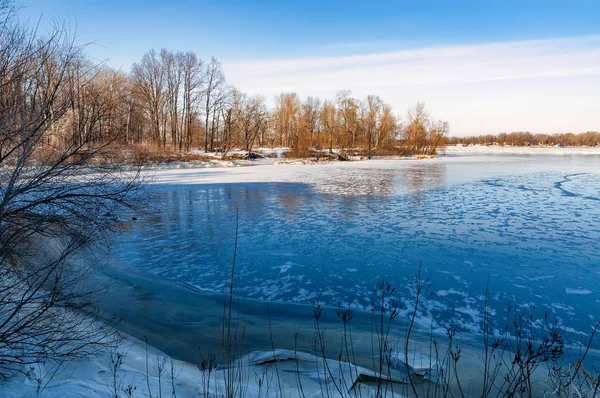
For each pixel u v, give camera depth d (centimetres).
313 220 1380
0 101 473
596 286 775
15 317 448
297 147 5291
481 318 654
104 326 543
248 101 5309
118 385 383
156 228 1287
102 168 583
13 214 481
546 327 618
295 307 705
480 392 425
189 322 638
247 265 921
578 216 1429
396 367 484
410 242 1086
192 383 412
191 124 5438
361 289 780
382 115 6303
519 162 4847
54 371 396
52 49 505
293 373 460
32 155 512
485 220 1365
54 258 557
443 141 7025
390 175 3047
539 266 888
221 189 2206
